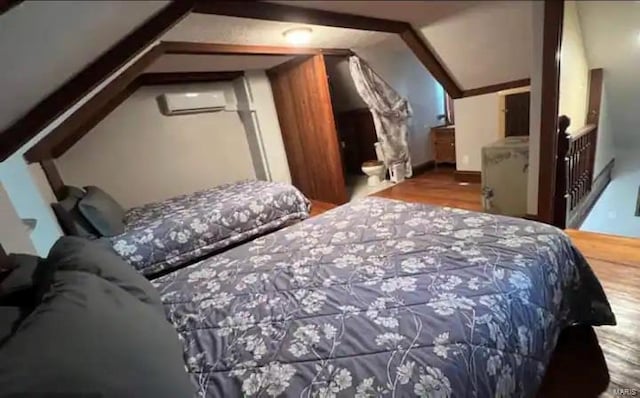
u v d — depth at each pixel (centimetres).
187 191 431
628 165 440
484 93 414
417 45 354
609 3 259
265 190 321
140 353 78
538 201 283
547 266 128
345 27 277
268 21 255
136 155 389
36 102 173
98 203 253
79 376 64
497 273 120
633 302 179
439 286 118
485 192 330
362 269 141
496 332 98
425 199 412
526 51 328
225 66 400
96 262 116
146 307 106
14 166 200
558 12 231
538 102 264
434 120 557
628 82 331
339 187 432
